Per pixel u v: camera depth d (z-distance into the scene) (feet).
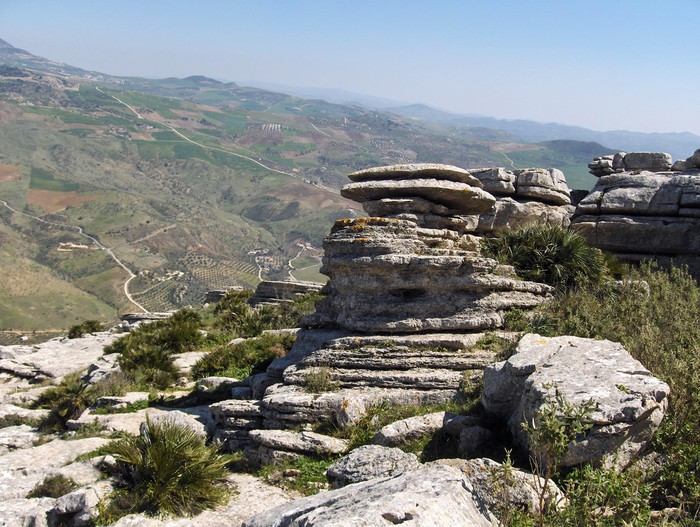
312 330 52.29
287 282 130.11
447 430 34.76
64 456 46.93
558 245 57.16
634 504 21.97
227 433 42.93
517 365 32.81
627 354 31.71
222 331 97.86
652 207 76.84
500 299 47.55
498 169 88.17
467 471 26.11
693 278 73.51
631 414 25.48
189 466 36.42
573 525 21.63
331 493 25.07
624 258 77.82
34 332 540.93
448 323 45.96
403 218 52.65
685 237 74.54
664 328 42.52
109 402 62.69
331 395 40.78
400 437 34.94
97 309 626.23
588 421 25.48
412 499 20.72
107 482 38.86
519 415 30.89
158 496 35.04
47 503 39.06
